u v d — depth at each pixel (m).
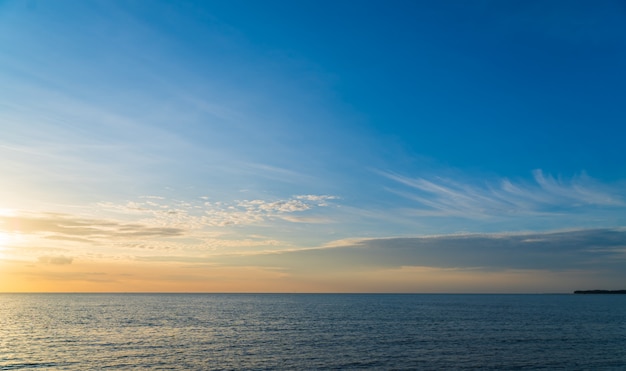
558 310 140.75
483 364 45.00
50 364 44.66
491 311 136.12
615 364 45.06
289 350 53.59
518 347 55.84
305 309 153.00
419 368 43.16
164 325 85.88
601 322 92.06
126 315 114.31
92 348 54.88
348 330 77.00
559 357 48.69
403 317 109.12
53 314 117.06
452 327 81.88
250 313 127.44
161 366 43.94
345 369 42.72
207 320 99.06
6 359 47.22
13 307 157.75
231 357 48.75
